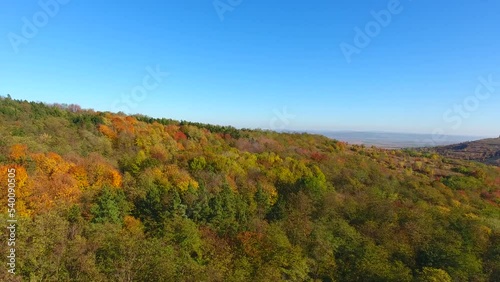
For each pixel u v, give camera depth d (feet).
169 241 123.95
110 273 85.10
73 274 81.56
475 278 126.93
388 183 249.14
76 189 151.12
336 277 125.70
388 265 124.67
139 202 160.35
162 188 167.84
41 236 87.25
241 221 158.30
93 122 276.00
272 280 105.81
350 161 306.76
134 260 90.07
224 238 139.85
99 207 139.54
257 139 351.67
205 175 200.13
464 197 240.73
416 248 144.66
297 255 122.01
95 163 178.81
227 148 295.89
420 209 187.93
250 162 246.88
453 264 131.75
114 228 112.78
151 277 85.71
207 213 156.04
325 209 180.55
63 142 211.00
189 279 89.15
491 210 212.23
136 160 202.69
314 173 237.86
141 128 297.33
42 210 125.08
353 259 131.64
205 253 123.24
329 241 141.49
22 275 74.90
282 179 216.95
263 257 120.88
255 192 187.01
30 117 243.60
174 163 220.02
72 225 112.68
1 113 227.81
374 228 159.12
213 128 371.56
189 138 317.42
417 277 120.67
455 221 172.14
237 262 112.47
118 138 257.55
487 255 147.23
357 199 202.28
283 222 158.51
